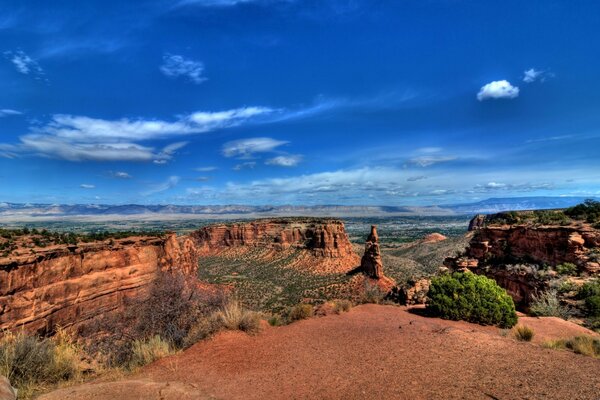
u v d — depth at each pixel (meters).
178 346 13.00
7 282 20.80
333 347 10.82
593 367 8.02
